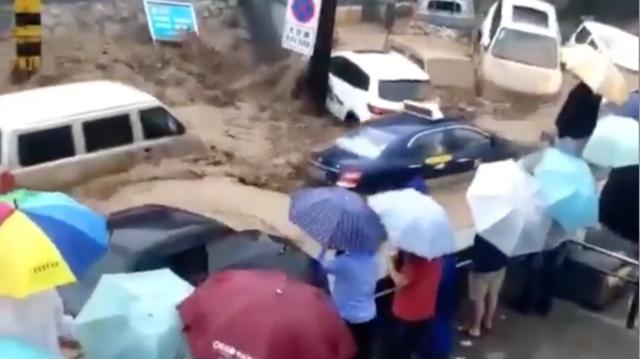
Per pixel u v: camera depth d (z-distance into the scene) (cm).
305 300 740
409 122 1552
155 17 2019
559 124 1405
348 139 1518
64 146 1338
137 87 1816
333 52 2012
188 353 738
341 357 743
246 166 1508
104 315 751
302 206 886
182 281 812
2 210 749
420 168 1485
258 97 1877
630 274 1189
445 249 900
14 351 639
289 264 1006
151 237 1014
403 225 884
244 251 1029
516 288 1141
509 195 980
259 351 699
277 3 2066
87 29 2012
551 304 1159
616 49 2250
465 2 2486
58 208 779
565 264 1170
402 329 923
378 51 2084
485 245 1019
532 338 1087
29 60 1755
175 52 1991
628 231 1187
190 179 1423
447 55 2119
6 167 1277
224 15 2145
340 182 1437
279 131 1725
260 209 1343
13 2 1970
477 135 1569
